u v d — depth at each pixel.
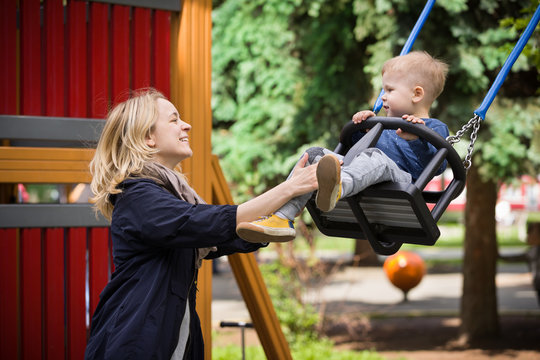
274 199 2.25
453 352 8.55
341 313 10.99
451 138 2.56
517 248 24.09
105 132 2.55
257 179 9.39
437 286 14.70
